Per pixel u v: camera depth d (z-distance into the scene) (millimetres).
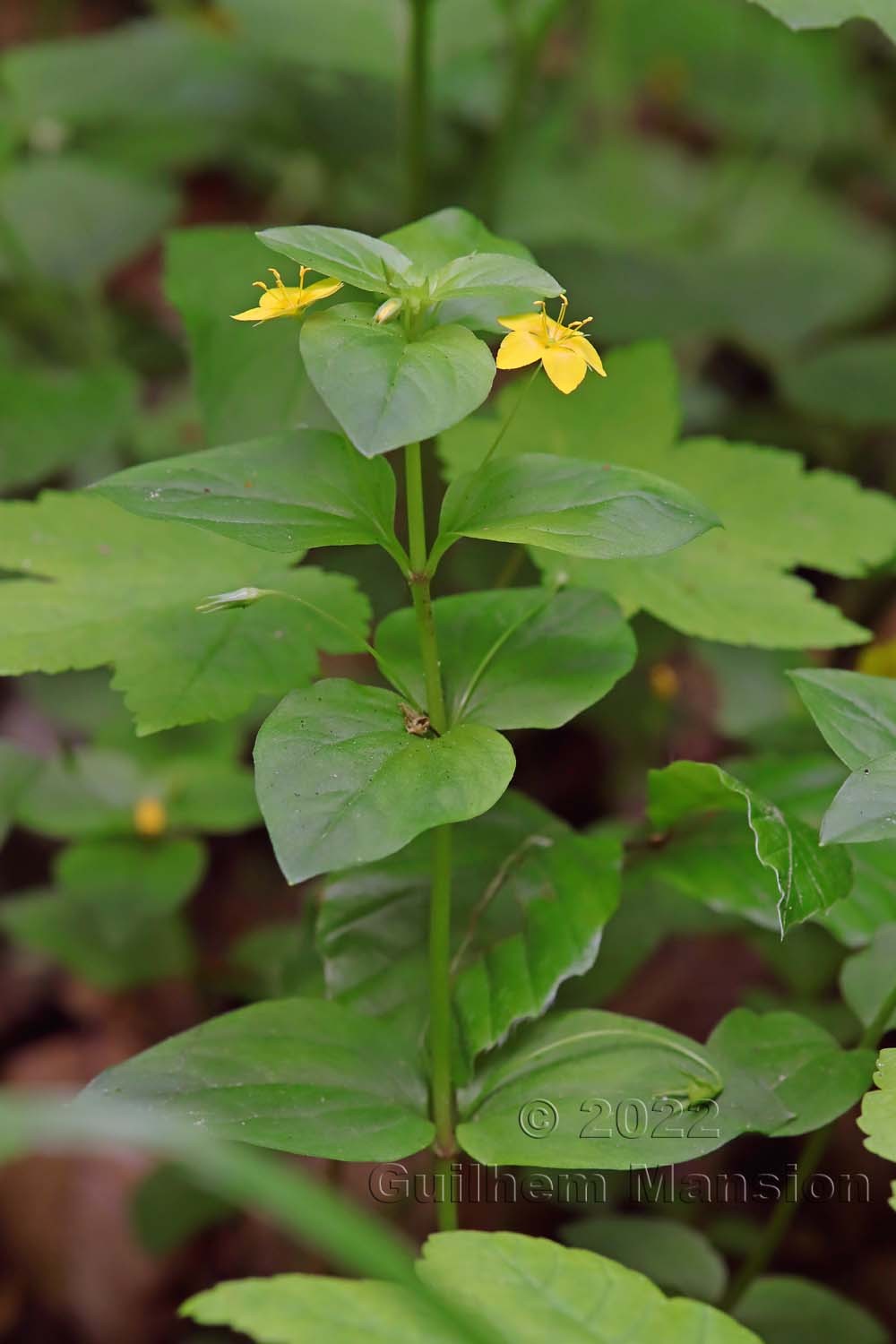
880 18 658
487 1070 624
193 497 604
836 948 703
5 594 649
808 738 705
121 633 643
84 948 735
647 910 686
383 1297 580
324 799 591
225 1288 578
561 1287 585
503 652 624
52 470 768
